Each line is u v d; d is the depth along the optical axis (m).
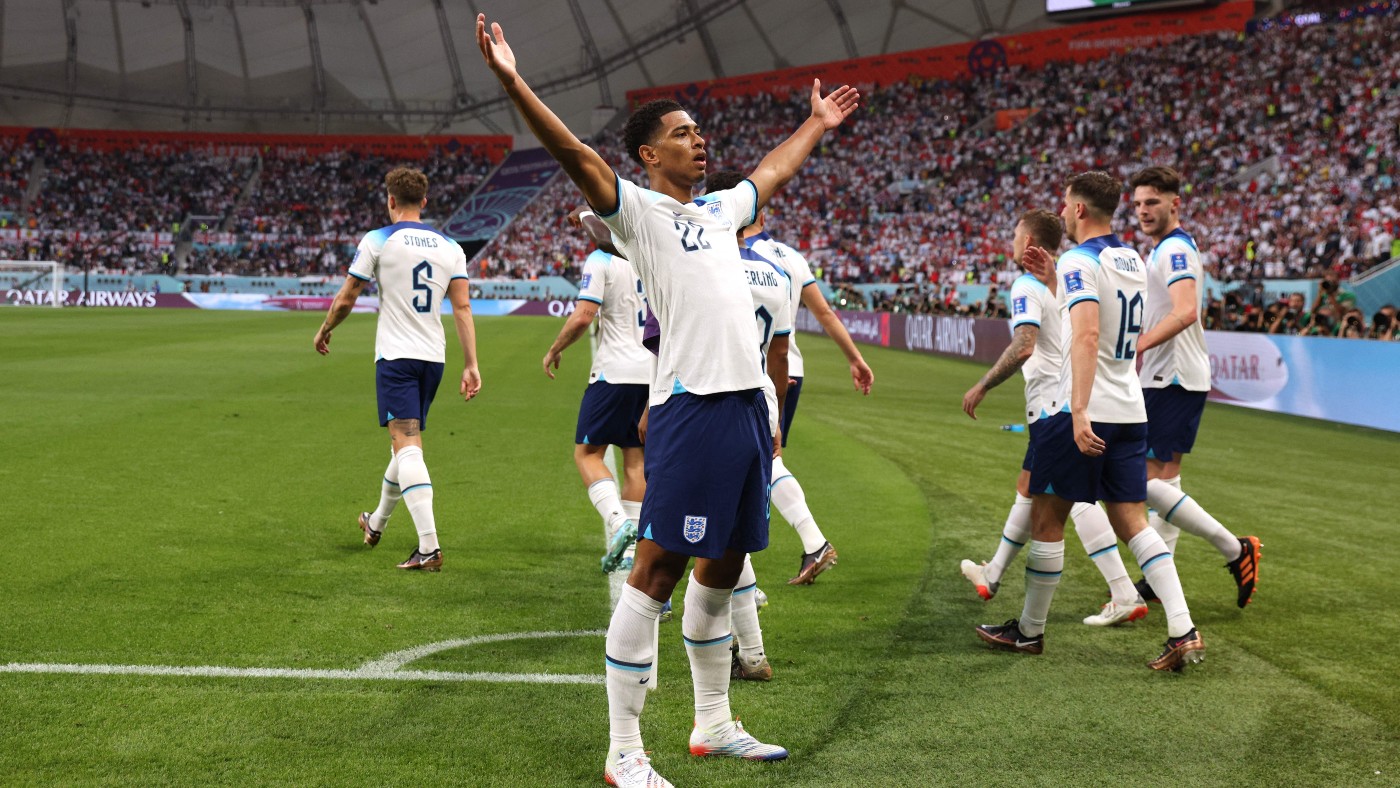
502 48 2.59
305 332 24.20
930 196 37.16
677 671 3.83
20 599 4.32
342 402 11.55
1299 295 14.71
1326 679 3.87
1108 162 33.44
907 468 8.52
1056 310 4.33
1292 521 6.82
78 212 46.78
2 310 34.19
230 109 49.25
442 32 47.34
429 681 3.60
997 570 4.77
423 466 5.13
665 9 44.84
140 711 3.23
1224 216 27.44
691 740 3.12
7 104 47.06
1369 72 29.22
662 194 2.89
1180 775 3.03
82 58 46.28
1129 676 3.88
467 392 5.43
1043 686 3.75
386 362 5.25
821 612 4.64
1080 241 4.21
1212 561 5.77
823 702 3.55
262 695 3.41
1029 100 38.00
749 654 3.74
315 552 5.33
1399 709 3.57
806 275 5.10
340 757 2.97
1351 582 5.30
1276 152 29.16
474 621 4.29
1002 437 10.50
